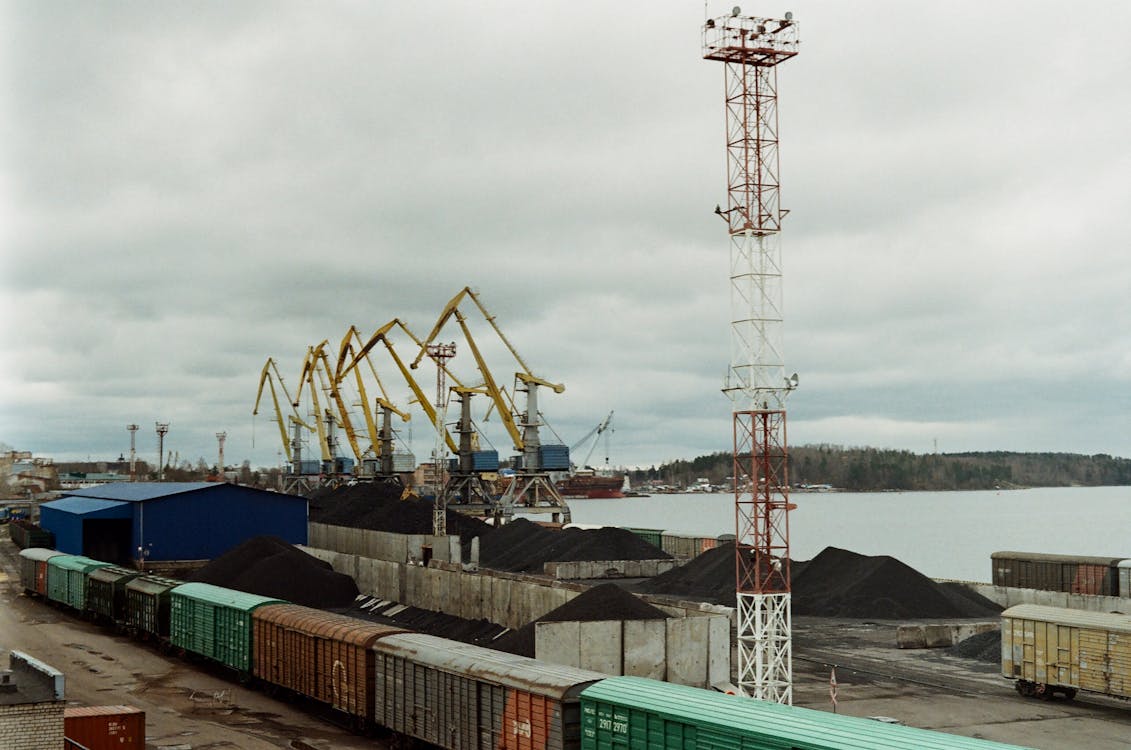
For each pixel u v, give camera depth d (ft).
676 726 78.95
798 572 256.73
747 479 142.10
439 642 112.57
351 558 266.77
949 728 122.83
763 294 143.74
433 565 247.91
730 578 246.68
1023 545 533.55
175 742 114.32
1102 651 131.23
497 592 197.67
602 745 85.25
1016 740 117.08
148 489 353.72
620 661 137.39
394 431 594.24
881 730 71.97
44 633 197.77
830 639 193.36
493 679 96.27
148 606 178.91
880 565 236.84
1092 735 119.65
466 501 472.03
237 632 147.84
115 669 159.74
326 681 125.18
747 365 141.90
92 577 209.97
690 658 141.28
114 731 94.53
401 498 454.81
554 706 88.79
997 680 153.48
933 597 227.40
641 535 362.53
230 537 311.47
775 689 135.13
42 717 76.48
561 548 316.60
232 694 142.20
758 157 146.20
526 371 451.94
